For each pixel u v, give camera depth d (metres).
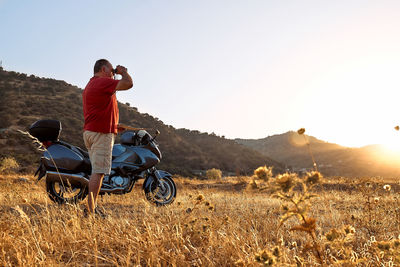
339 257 2.43
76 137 66.25
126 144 5.95
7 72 104.75
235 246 2.60
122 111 99.75
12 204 4.91
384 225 3.79
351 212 4.71
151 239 2.67
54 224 3.26
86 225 3.19
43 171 5.23
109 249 2.76
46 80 104.94
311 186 1.49
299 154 188.62
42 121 5.17
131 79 4.14
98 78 4.10
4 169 21.39
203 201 3.45
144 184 6.05
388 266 2.29
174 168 58.78
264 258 1.56
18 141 52.28
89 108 4.08
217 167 88.25
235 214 4.36
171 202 5.91
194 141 111.00
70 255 2.65
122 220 3.37
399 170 92.19
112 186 5.61
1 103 75.94
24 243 2.64
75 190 5.40
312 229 1.64
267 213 4.23
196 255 2.62
